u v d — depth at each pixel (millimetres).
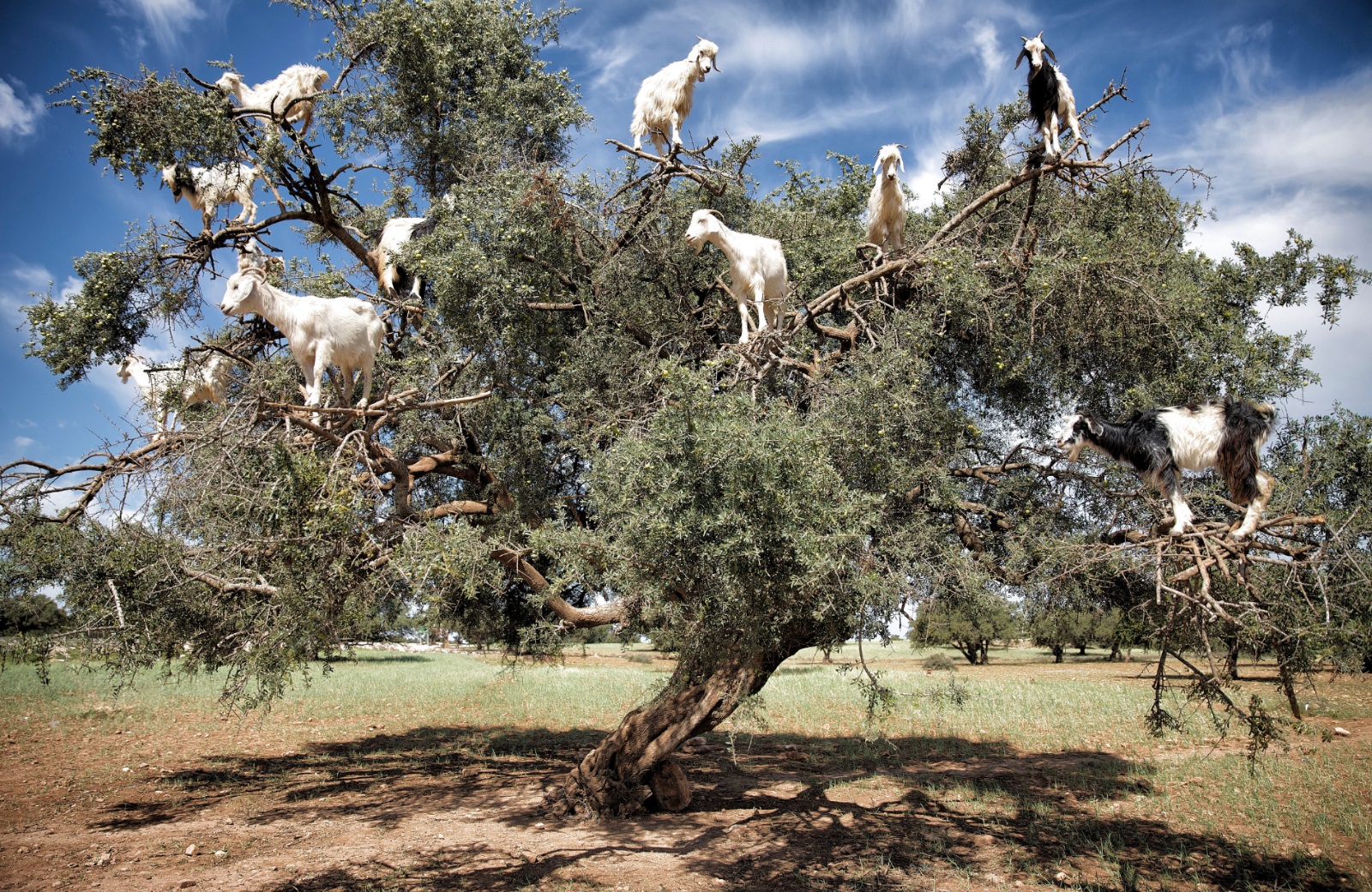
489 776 11562
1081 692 19234
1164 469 5848
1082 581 7430
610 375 8828
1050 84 8055
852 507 5805
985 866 7141
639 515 5781
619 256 9547
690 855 7492
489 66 12281
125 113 7668
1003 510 9633
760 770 12062
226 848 7773
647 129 10836
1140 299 8242
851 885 6660
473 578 7121
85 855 7539
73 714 16266
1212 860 7215
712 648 6789
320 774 11820
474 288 8266
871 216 9750
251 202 10375
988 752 13148
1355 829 7938
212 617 7914
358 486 7402
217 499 6570
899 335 7820
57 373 8320
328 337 7531
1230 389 8602
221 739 14844
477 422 8984
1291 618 5559
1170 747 12922
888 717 8242
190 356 8133
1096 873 6887
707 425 5676
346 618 7242
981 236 9648
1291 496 6227
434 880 6766
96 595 7043
